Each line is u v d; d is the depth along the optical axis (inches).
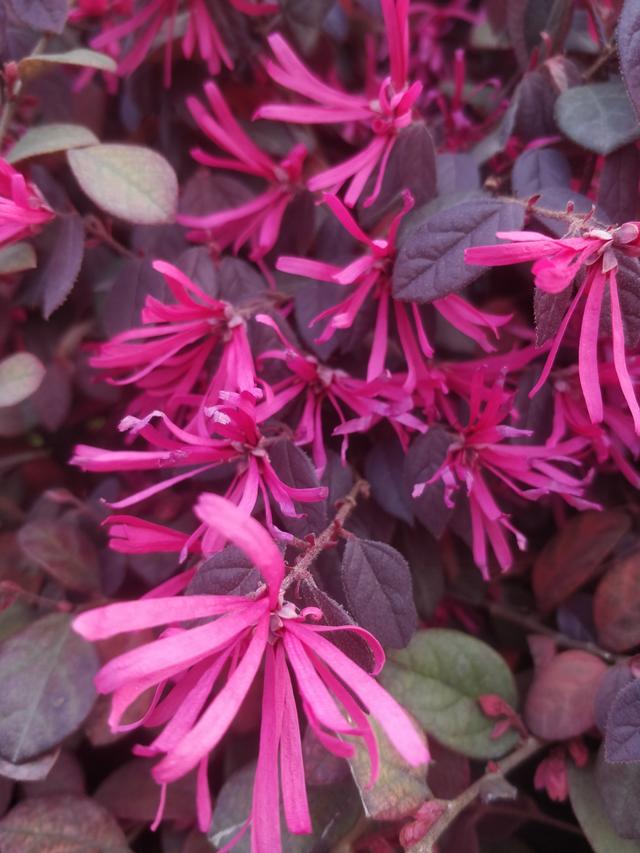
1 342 8.6
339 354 6.9
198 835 6.6
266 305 6.7
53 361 8.8
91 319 9.4
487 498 6.3
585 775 6.4
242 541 4.0
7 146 8.2
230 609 4.5
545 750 7.0
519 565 8.2
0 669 6.6
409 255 5.7
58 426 9.0
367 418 6.1
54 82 8.9
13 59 8.3
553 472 6.2
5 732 6.3
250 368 5.9
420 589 7.3
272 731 4.6
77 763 7.1
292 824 4.2
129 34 8.5
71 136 6.9
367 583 5.6
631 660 6.2
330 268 6.1
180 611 4.3
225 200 8.1
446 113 8.4
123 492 8.2
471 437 6.2
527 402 6.6
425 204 6.5
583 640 7.3
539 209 5.6
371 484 6.8
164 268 5.7
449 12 9.9
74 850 6.4
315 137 8.7
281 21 8.1
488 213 5.7
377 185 6.4
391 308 6.7
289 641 4.6
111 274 9.3
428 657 6.6
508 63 9.5
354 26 9.5
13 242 6.9
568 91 6.7
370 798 5.6
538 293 5.1
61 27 7.0
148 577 7.3
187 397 6.3
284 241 7.7
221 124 8.0
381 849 6.2
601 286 5.0
